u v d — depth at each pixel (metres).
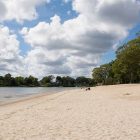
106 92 57.72
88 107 25.12
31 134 13.16
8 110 26.17
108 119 17.27
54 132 13.55
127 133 12.95
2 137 12.54
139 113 19.81
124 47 98.81
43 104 31.22
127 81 122.81
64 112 21.77
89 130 13.84
